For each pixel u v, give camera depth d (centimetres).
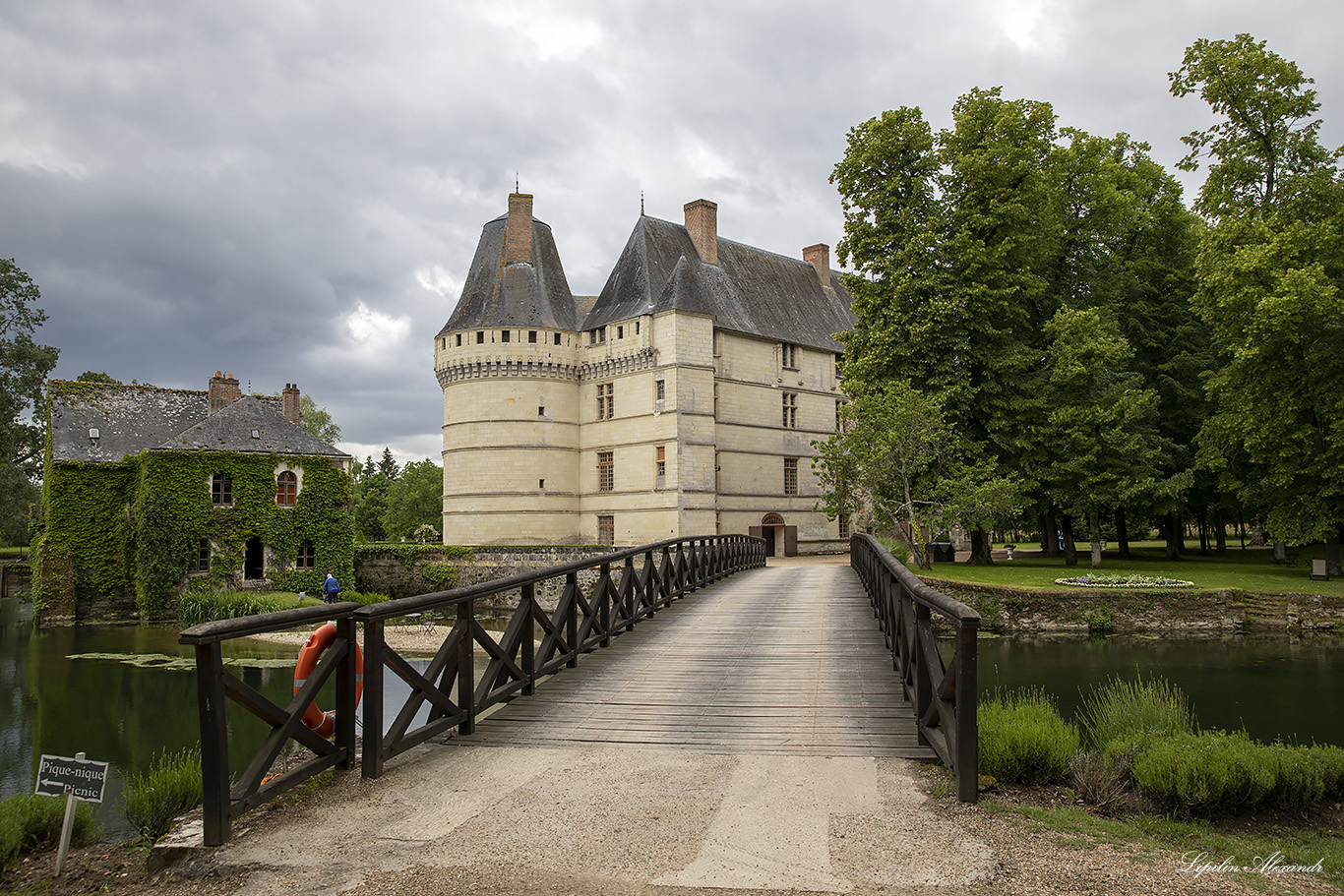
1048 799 657
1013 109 3105
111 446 3947
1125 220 3450
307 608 598
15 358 4659
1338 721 1470
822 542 5241
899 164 3266
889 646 1095
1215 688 1748
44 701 2116
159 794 800
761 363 4969
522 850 500
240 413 3916
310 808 579
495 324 4647
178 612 3525
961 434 3144
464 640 774
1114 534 5962
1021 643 2398
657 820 544
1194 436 3419
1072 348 2989
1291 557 3884
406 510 7206
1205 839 593
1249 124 2812
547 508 4644
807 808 562
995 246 3100
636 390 4525
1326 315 2522
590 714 831
